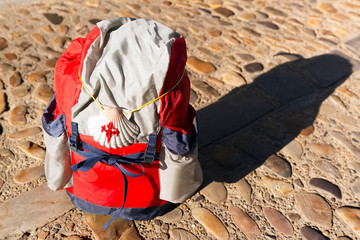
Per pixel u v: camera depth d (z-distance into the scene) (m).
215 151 3.20
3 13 4.88
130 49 1.98
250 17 5.29
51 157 2.28
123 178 2.26
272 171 3.07
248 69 4.23
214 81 4.00
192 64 4.20
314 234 2.62
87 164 2.17
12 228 2.52
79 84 2.04
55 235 2.50
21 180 2.84
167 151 2.26
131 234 2.54
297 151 3.27
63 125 2.20
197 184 2.62
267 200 2.84
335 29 5.15
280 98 3.86
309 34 5.00
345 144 3.39
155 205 2.56
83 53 2.06
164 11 5.25
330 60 4.49
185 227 2.62
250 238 2.58
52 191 2.77
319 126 3.56
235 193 2.87
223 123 3.49
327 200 2.87
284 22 5.23
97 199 2.43
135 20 2.14
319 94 3.96
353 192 2.95
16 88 3.71
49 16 4.90
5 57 4.10
